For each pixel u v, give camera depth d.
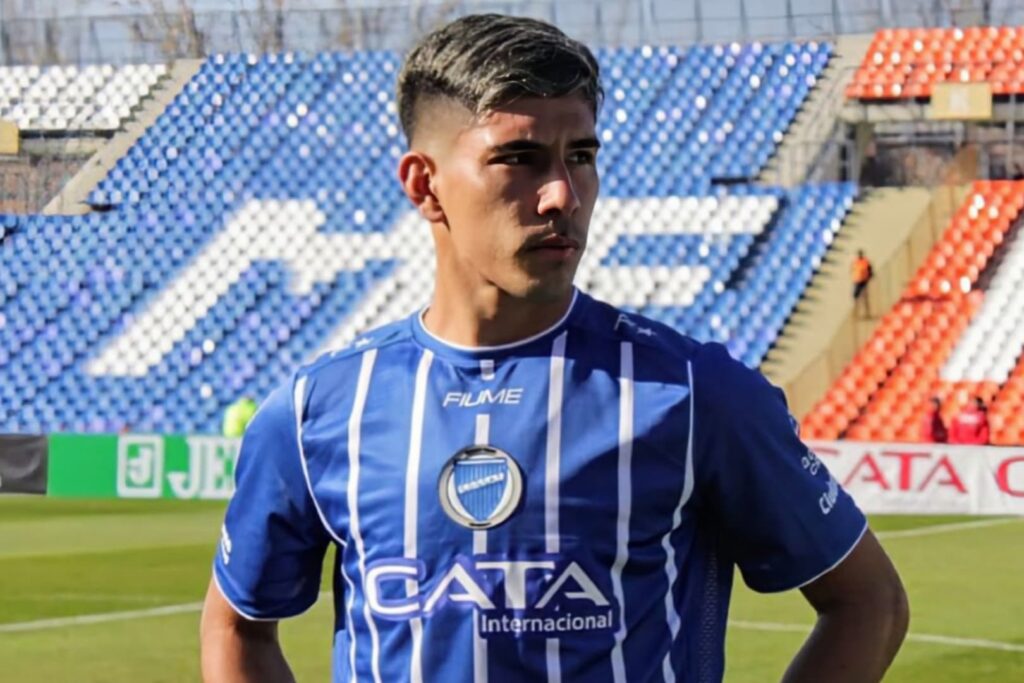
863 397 52.47
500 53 6.15
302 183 60.34
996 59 59.38
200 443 46.56
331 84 62.72
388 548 6.36
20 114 63.53
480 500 6.24
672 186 58.38
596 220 57.78
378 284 57.53
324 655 25.27
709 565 6.76
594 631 6.18
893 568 6.96
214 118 62.47
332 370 6.76
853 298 54.47
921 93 58.88
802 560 6.65
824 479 6.74
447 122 6.32
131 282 58.53
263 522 6.86
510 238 6.14
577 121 6.20
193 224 59.94
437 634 6.23
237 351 56.53
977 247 54.75
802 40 60.97
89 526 41.28
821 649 6.66
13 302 58.47
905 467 42.28
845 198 56.62
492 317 6.47
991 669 24.50
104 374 56.44
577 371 6.42
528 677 6.17
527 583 6.17
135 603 30.52
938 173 59.19
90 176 61.78
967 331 53.12
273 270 58.25
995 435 50.88
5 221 60.16
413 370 6.57
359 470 6.49
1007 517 41.66
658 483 6.30
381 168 60.34
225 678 7.12
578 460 6.25
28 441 47.50
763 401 6.47
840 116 59.34
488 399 6.39
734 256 56.31
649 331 6.62
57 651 26.16
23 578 33.28
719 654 6.73
